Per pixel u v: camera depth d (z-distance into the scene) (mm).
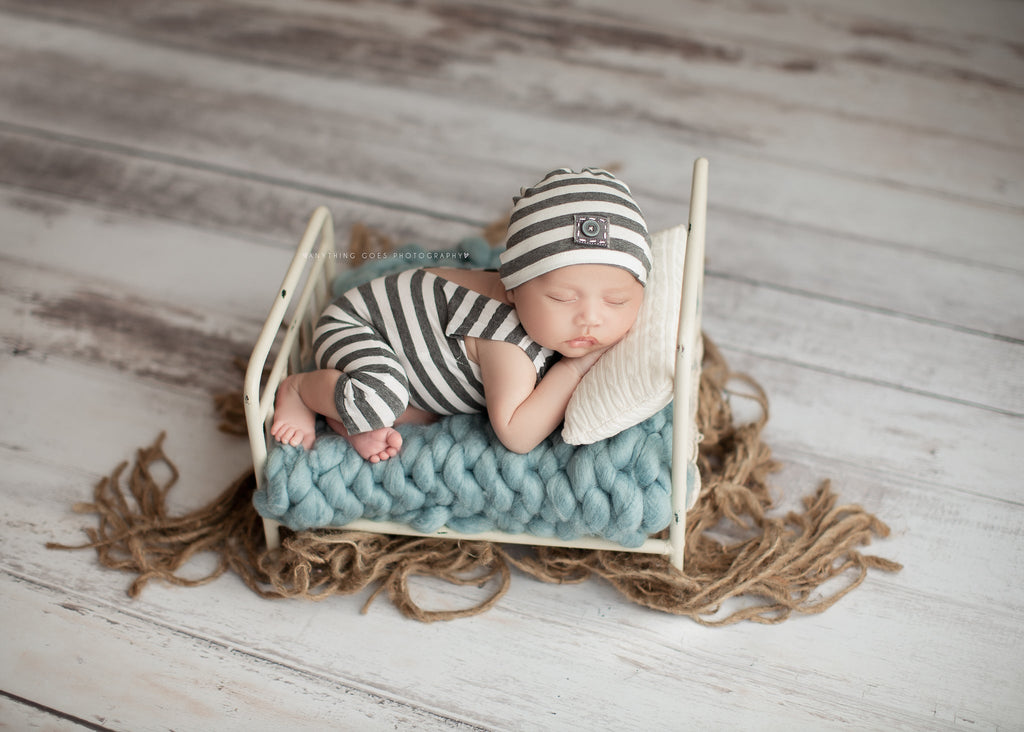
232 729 1397
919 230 2242
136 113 2523
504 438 1430
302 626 1528
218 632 1517
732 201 2314
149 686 1444
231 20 2840
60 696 1429
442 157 2424
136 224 2244
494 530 1517
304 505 1430
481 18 2869
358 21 2852
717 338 2016
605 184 1406
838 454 1805
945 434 1837
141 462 1759
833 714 1427
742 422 1855
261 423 1405
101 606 1546
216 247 2199
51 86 2592
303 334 1713
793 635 1526
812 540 1645
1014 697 1447
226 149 2436
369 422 1424
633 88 2633
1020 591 1587
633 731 1404
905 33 2812
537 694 1448
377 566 1551
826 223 2262
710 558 1619
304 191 2330
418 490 1457
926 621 1545
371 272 1853
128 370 1938
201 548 1639
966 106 2568
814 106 2574
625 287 1363
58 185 2330
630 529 1415
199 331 2018
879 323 2047
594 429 1385
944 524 1688
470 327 1461
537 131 2502
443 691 1450
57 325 2018
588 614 1553
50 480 1735
